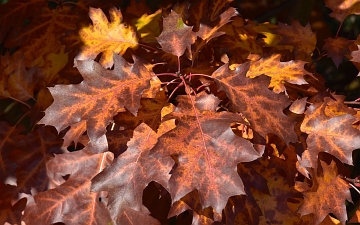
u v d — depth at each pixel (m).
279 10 1.27
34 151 0.91
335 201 0.85
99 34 0.92
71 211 0.85
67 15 1.03
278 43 0.97
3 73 0.97
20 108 1.12
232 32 0.97
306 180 0.88
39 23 1.02
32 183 0.90
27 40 1.02
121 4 1.29
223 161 0.73
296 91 0.92
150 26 1.01
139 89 0.78
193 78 0.85
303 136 0.83
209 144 0.74
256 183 0.83
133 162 0.78
